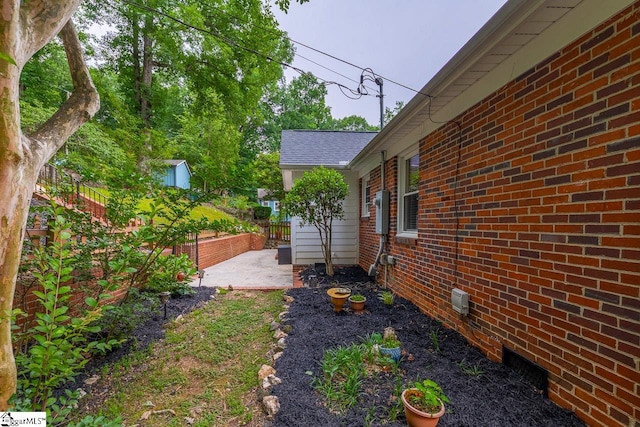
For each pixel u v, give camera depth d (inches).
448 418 72.4
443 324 137.1
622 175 63.1
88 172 131.9
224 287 219.1
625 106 62.9
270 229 621.0
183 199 138.0
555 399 78.4
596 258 68.4
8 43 58.8
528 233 88.7
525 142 90.2
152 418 86.8
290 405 80.0
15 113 61.8
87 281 121.9
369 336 123.0
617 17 64.6
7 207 62.3
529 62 88.4
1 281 62.9
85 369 110.8
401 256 189.8
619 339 63.0
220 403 92.7
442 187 139.3
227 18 359.9
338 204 262.5
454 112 128.7
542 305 83.5
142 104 532.4
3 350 64.2
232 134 657.6
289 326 137.6
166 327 147.1
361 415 75.1
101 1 442.6
